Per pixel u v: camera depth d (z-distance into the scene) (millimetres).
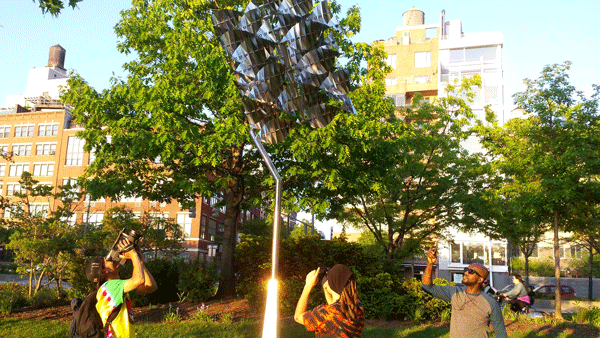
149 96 13039
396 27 59406
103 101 14062
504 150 16266
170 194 16453
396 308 12375
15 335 9633
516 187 15688
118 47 15344
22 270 16406
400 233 22812
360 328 3221
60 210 27547
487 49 55000
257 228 65062
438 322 11961
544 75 15539
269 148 13516
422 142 20531
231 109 12727
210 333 9695
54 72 91375
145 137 12781
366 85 15320
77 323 3588
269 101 4965
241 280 14953
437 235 23141
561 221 16672
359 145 14039
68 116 69125
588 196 15039
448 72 55781
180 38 12852
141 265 3494
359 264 13984
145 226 26875
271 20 5215
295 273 13852
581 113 14609
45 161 66875
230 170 15672
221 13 5055
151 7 15148
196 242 57969
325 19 5449
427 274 4949
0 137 69500
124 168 15344
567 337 10000
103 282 3621
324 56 5367
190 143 12719
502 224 21609
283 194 14984
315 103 5324
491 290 13609
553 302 30672
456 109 23047
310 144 12461
